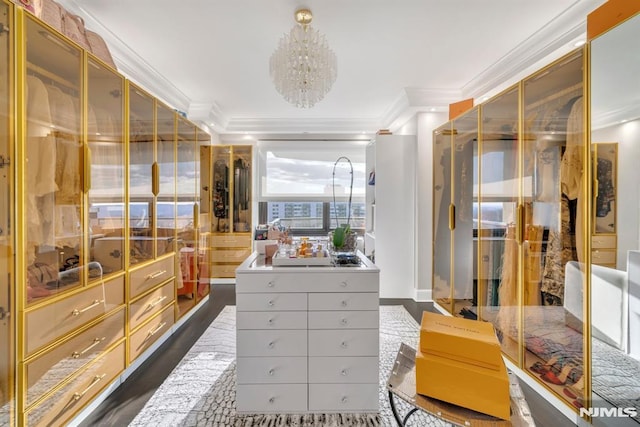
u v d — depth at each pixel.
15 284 1.28
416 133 3.73
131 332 2.09
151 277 2.36
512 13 2.03
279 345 1.69
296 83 2.08
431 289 3.72
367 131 4.72
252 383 1.69
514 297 2.26
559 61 1.79
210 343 2.60
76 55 1.63
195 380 2.05
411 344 2.59
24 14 1.30
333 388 1.70
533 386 1.98
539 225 2.05
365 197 4.75
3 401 1.26
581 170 1.70
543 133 2.00
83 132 1.69
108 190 1.91
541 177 2.03
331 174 5.03
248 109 4.14
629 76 1.51
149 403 1.81
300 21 2.07
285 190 5.00
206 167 4.38
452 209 3.11
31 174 1.36
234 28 2.20
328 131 4.67
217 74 2.99
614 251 1.64
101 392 1.78
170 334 2.75
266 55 2.60
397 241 3.84
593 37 1.61
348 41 2.39
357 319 1.70
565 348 1.82
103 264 1.85
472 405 1.19
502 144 2.40
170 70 2.90
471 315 2.84
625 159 1.60
